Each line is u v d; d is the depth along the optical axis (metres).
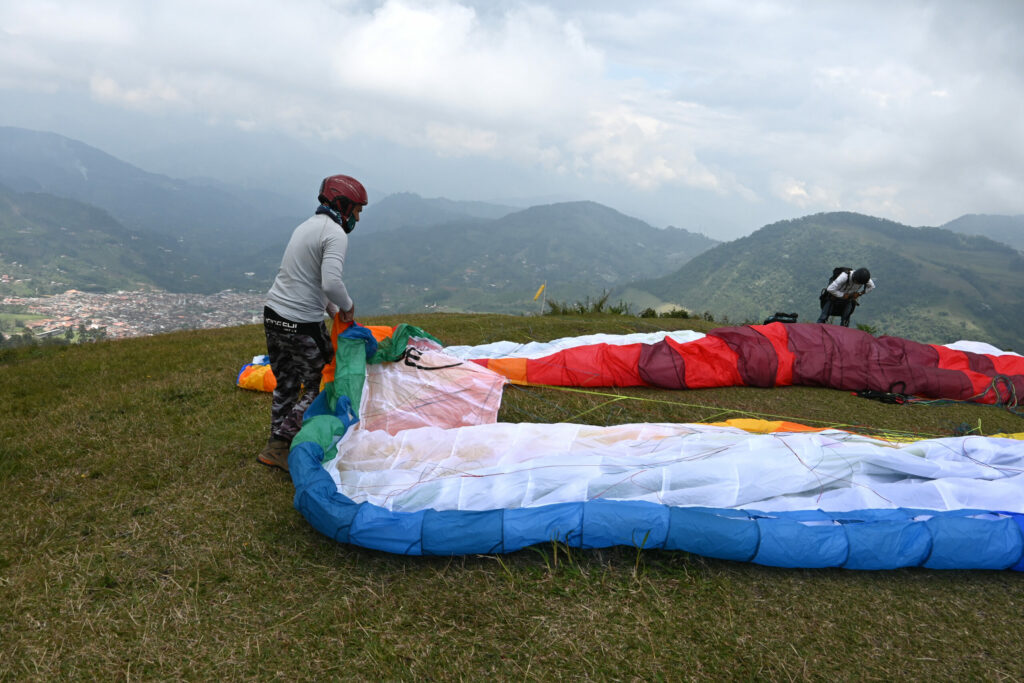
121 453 4.20
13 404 5.39
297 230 3.74
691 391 6.36
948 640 2.58
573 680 2.23
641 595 2.77
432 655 2.34
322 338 3.88
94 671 2.18
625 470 3.50
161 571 2.84
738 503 3.32
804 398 6.31
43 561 2.88
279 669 2.23
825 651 2.46
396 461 3.71
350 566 2.94
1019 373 6.91
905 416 5.91
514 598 2.71
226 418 4.95
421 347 5.05
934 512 3.26
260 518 3.36
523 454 3.80
